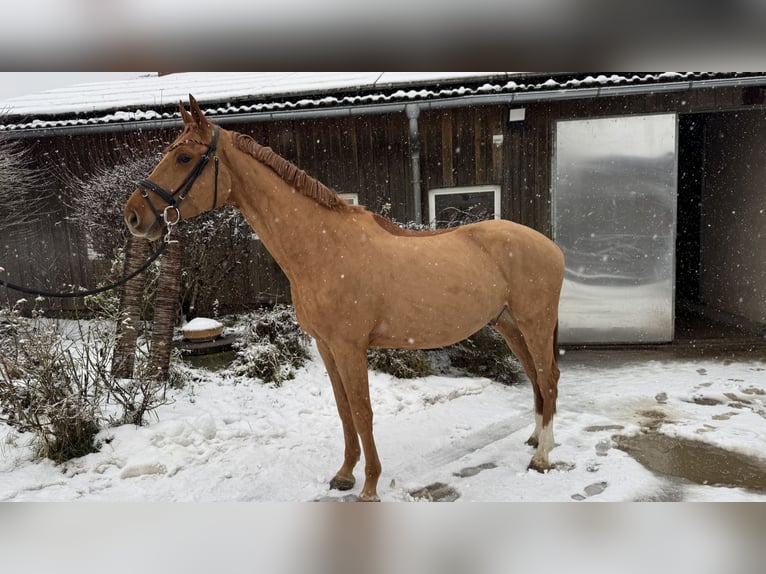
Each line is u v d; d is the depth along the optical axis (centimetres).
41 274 751
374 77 605
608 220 604
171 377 443
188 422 362
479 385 479
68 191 716
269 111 602
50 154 711
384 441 362
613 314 615
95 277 696
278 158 271
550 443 314
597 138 593
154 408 374
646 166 590
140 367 382
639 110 588
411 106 577
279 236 270
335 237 268
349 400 270
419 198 615
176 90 702
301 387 470
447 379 489
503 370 516
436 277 277
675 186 589
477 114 618
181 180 254
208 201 263
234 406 419
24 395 341
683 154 870
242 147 268
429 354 543
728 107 573
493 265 303
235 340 522
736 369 508
